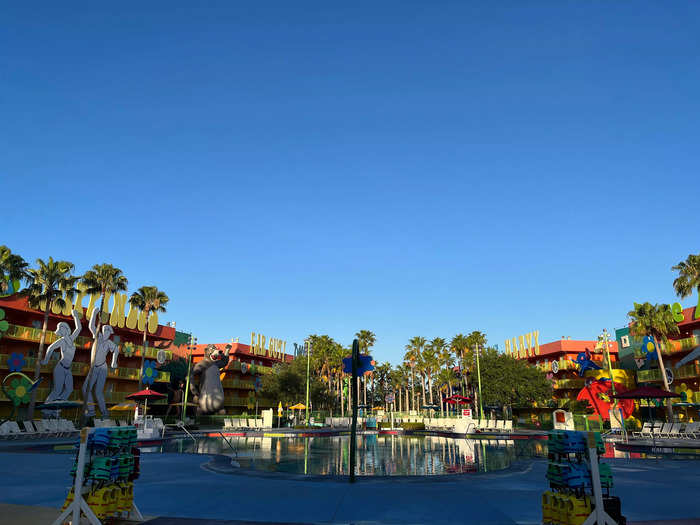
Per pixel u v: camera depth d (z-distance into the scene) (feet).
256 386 244.01
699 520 24.67
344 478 39.78
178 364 208.95
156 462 53.11
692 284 142.00
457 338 252.01
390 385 403.34
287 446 86.48
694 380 154.30
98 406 155.84
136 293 183.83
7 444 79.82
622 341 190.70
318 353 266.36
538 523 24.16
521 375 199.82
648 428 117.91
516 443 98.73
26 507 26.86
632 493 32.96
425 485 36.42
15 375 128.77
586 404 191.42
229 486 35.42
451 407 269.03
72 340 148.46
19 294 142.72
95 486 22.84
